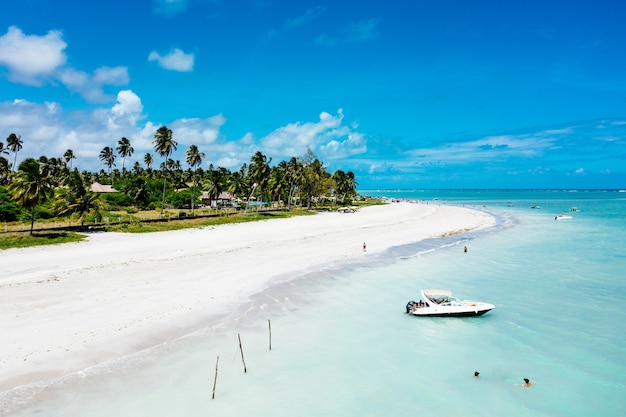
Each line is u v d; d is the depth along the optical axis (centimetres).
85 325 2405
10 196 6494
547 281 3759
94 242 5128
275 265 4203
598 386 1916
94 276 3488
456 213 12425
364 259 4716
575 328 2612
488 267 4356
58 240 4969
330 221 9031
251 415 1647
